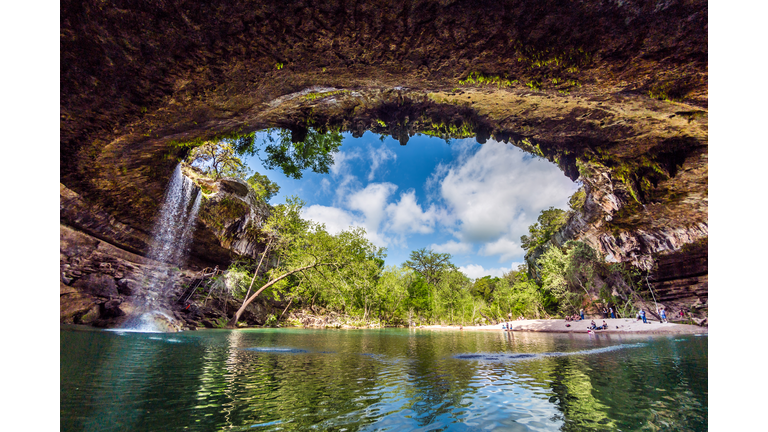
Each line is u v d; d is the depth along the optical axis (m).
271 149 14.91
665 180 15.16
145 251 19.94
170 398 3.89
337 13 5.47
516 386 4.85
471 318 51.25
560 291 39.34
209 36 5.91
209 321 22.22
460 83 7.75
